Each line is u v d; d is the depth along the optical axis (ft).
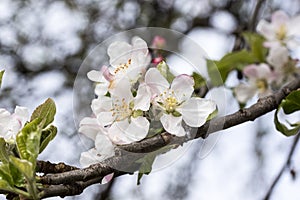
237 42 4.17
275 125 2.79
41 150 2.50
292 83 2.82
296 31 3.55
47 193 2.41
